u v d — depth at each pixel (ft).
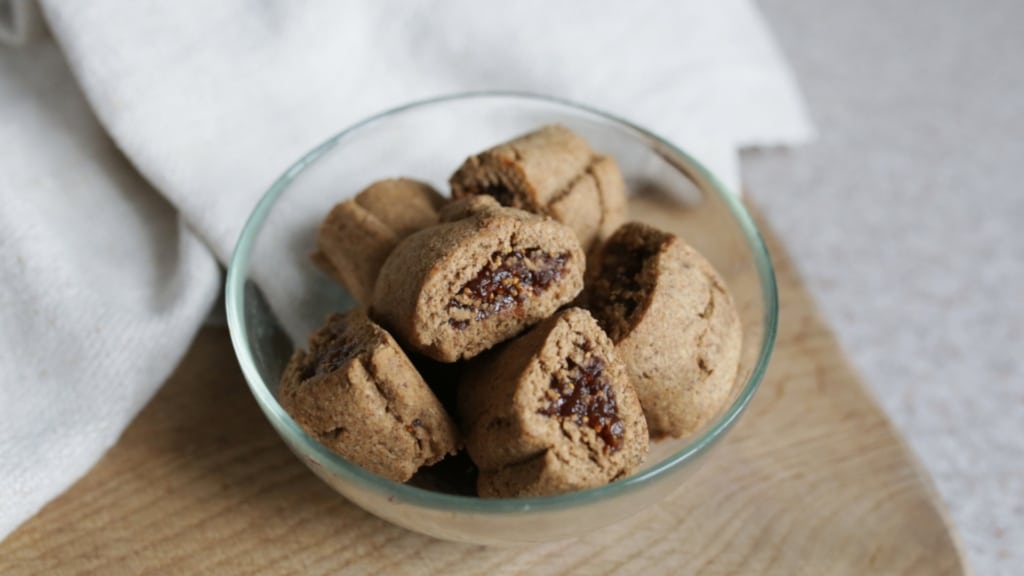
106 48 1.18
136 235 1.15
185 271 1.10
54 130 1.20
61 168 1.18
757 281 1.02
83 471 1.02
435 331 0.93
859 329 1.34
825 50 1.63
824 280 1.38
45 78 1.24
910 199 1.45
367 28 1.28
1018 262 1.41
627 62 1.31
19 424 1.02
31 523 1.00
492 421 0.90
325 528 1.01
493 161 1.05
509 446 0.89
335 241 1.06
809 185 1.46
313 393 0.91
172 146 1.15
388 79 1.27
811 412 1.11
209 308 1.10
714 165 1.29
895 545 1.02
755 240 1.03
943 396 1.29
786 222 1.42
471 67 1.29
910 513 1.04
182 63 1.19
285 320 1.05
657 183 1.13
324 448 0.87
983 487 1.22
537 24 1.29
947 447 1.25
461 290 0.93
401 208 1.07
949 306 1.36
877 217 1.43
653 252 1.00
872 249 1.41
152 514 1.01
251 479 1.03
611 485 0.85
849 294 1.37
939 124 1.54
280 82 1.21
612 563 1.00
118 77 1.17
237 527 1.00
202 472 1.04
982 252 1.41
